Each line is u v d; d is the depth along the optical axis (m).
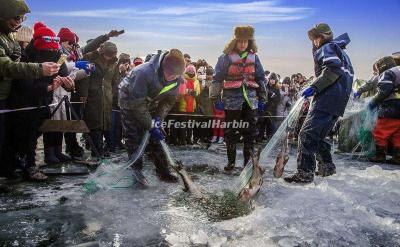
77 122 4.79
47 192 3.78
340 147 7.74
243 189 3.52
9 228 2.79
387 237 2.80
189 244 2.55
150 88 3.99
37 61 4.29
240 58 5.11
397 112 6.38
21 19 3.71
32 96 4.21
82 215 3.09
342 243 2.64
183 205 3.42
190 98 8.02
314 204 3.44
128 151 4.13
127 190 3.84
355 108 7.48
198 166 5.49
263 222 2.96
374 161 6.60
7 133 4.23
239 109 5.17
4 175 4.36
